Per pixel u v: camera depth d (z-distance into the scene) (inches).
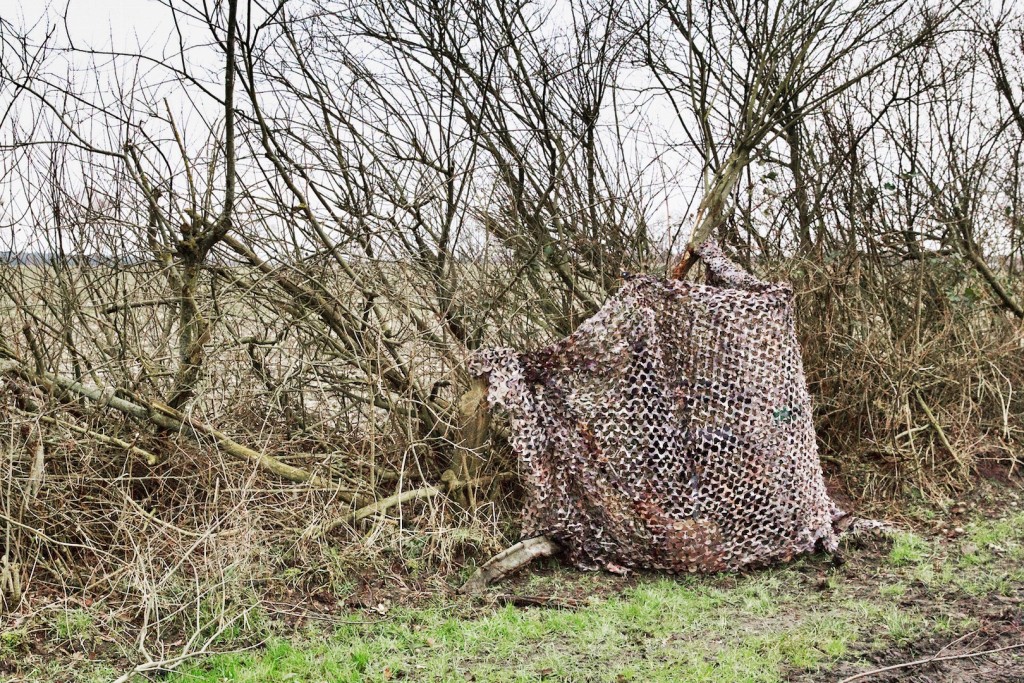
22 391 204.4
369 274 228.1
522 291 257.1
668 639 173.0
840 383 280.8
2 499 187.0
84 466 201.5
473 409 219.6
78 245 214.7
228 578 177.9
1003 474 276.5
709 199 277.4
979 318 308.7
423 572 203.0
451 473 224.5
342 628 177.5
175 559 187.6
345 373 236.5
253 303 230.1
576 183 272.7
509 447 235.9
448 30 258.8
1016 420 302.2
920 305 289.0
